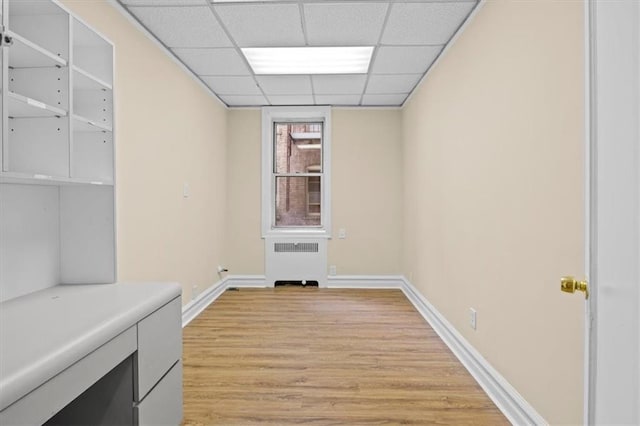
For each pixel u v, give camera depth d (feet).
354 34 9.87
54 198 6.40
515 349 6.66
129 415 5.06
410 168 15.02
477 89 8.32
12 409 3.15
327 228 16.92
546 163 5.70
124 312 4.87
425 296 12.75
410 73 12.66
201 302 13.32
